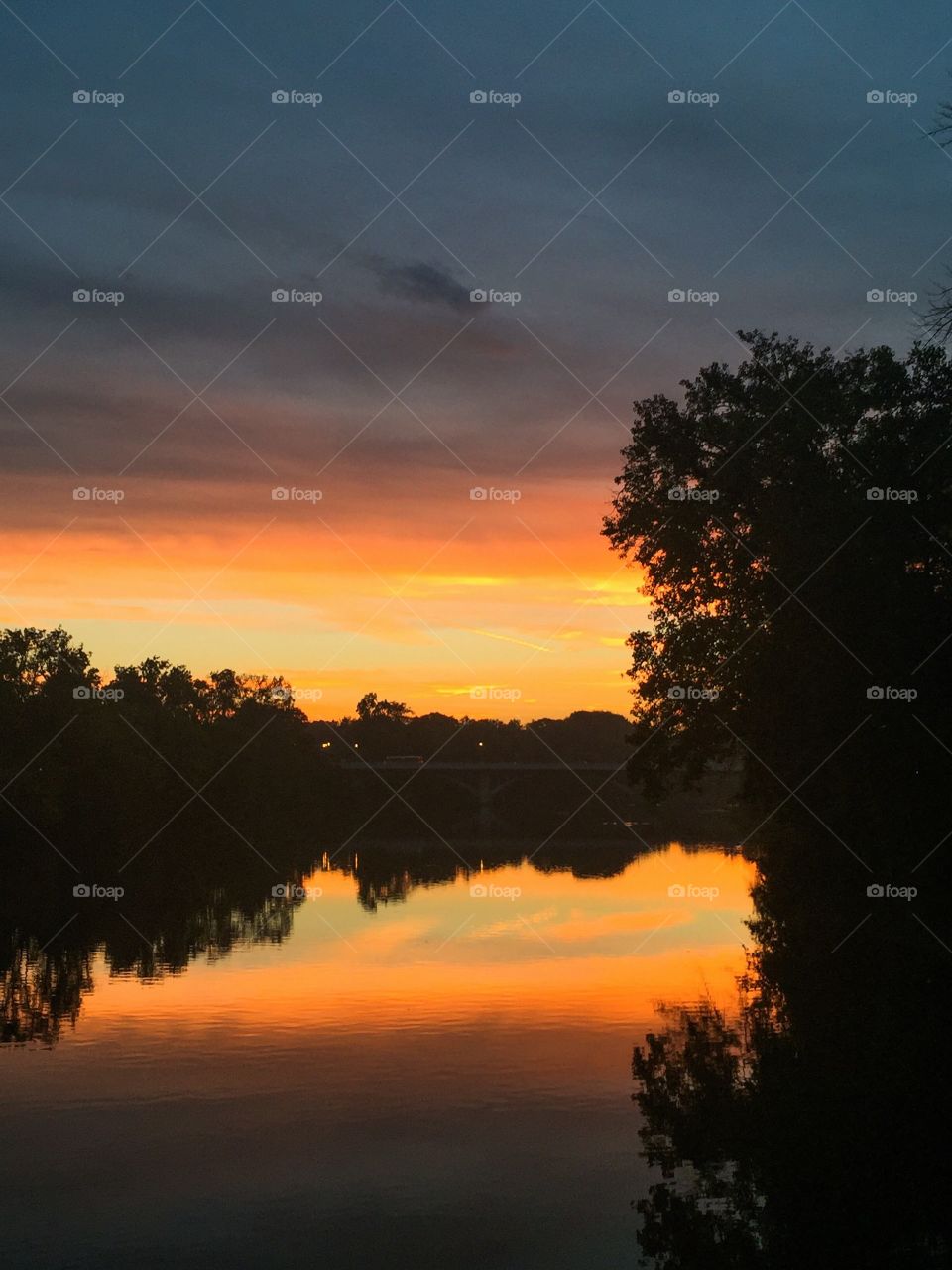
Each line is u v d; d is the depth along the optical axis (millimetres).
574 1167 16094
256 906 53125
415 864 82750
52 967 33906
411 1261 13125
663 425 48594
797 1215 14398
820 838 45438
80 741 83688
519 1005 26781
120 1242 13672
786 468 43562
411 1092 19484
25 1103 19047
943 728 34781
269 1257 13258
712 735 48656
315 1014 25906
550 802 178250
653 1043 22969
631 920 44188
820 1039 23266
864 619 35812
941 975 30547
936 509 36438
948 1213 14359
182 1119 18188
